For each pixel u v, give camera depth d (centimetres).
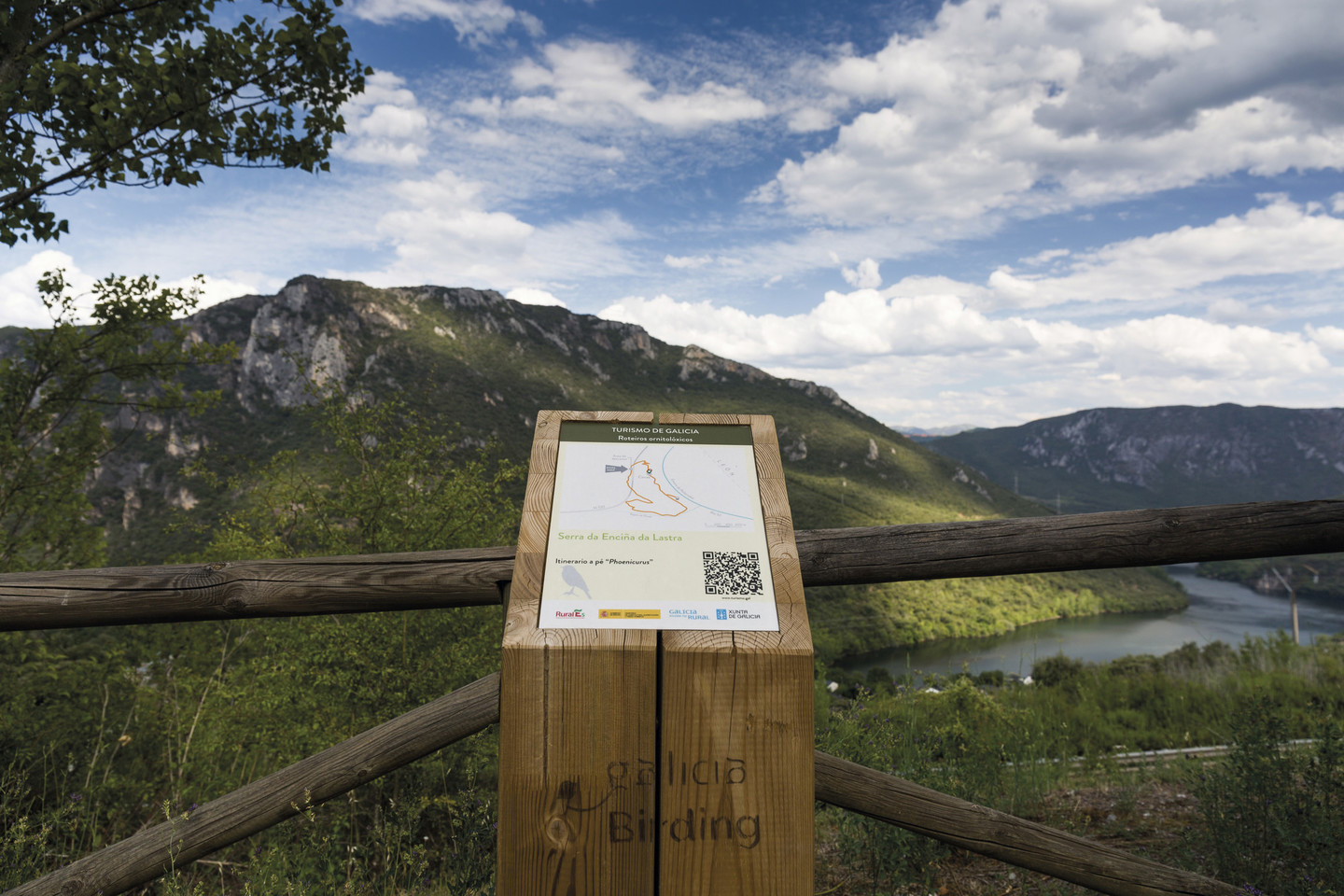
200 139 446
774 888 94
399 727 150
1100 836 290
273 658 400
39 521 545
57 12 433
